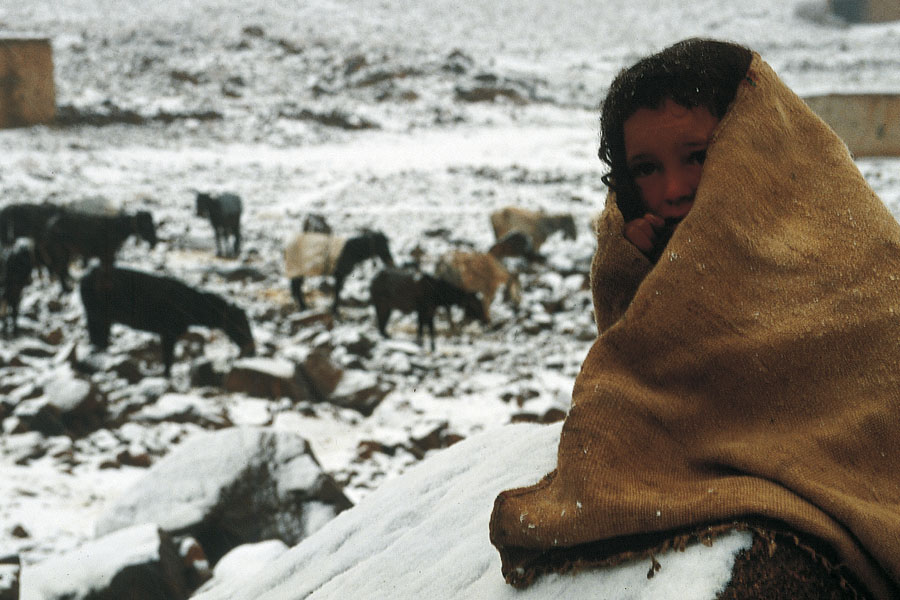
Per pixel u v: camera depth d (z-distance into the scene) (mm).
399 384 11258
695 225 978
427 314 13188
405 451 9055
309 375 10641
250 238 20812
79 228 15320
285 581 1622
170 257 18531
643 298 980
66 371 9555
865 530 862
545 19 63531
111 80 40031
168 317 11328
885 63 51188
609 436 958
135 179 27000
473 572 1265
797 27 62281
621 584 929
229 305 11516
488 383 11430
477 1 66188
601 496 936
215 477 5922
